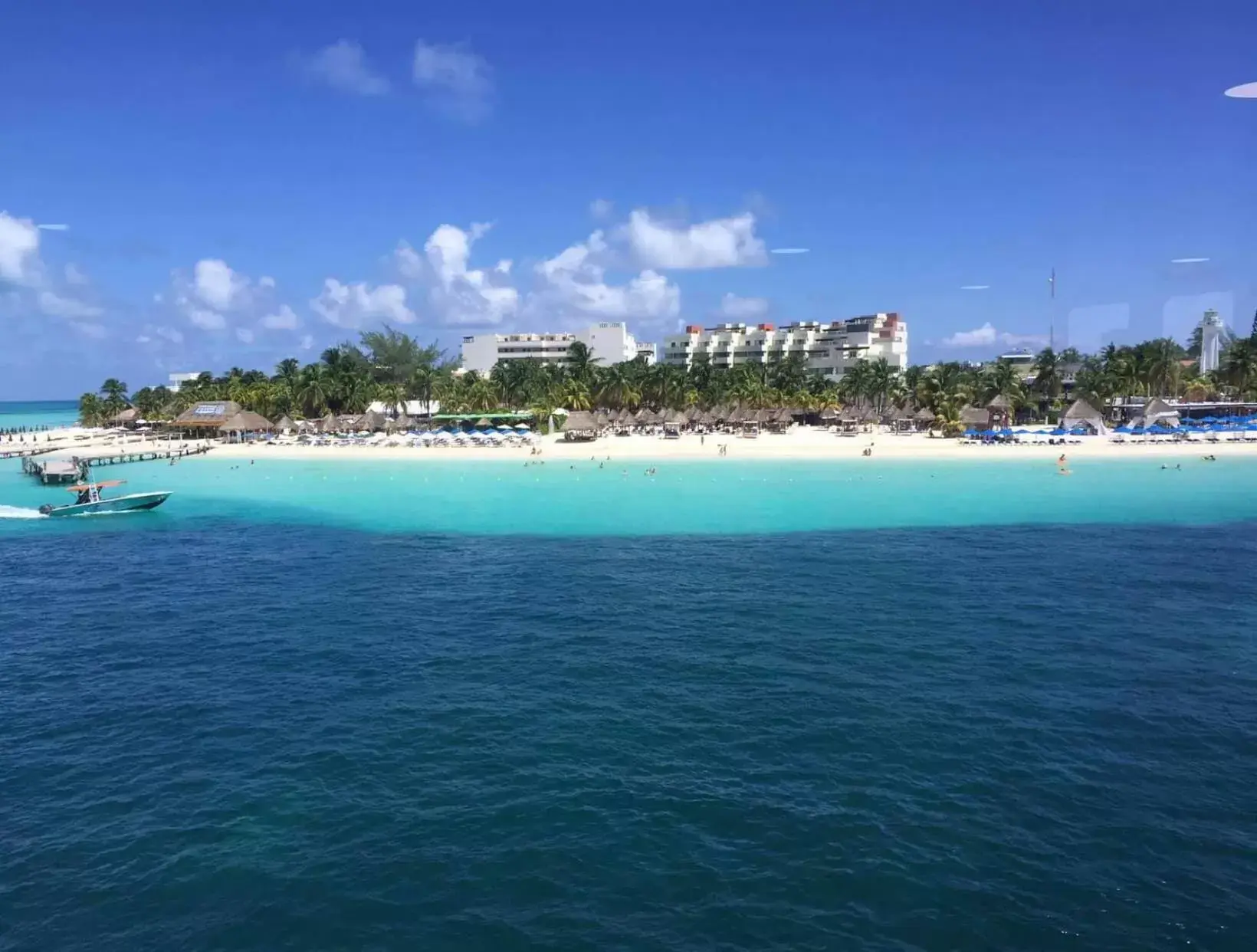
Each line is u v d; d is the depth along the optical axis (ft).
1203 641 84.99
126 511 185.78
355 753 60.90
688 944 40.11
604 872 45.91
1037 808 52.16
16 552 144.77
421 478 239.30
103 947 40.98
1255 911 42.47
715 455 286.25
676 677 75.56
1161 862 46.55
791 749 60.34
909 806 52.39
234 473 259.19
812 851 47.57
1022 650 82.28
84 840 50.21
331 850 48.52
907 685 72.79
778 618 94.58
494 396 407.64
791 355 567.18
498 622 94.89
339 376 406.82
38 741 64.44
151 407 475.31
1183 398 375.25
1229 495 189.98
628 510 177.47
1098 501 182.70
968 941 40.32
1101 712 66.74
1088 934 40.78
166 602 107.34
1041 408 396.78
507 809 52.54
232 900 44.29
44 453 323.57
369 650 85.46
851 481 220.64
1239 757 59.06
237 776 57.93
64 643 89.81
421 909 43.14
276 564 131.03
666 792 54.29
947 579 112.78
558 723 65.57
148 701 72.38
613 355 614.34
